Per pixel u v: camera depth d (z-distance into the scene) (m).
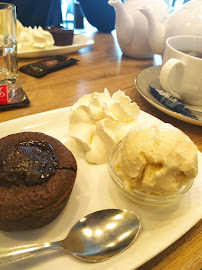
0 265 0.14
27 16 0.59
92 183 0.20
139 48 0.43
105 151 0.22
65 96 0.31
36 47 0.41
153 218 0.17
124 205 0.18
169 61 0.27
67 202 0.18
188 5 0.34
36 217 0.15
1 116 0.26
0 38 0.32
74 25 0.67
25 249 0.14
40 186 0.16
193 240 0.16
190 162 0.16
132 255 0.14
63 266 0.14
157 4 0.40
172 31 0.34
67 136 0.24
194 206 0.18
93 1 0.55
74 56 0.44
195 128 0.28
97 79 0.36
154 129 0.17
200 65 0.26
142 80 0.33
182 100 0.30
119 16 0.41
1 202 0.15
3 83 0.31
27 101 0.29
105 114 0.22
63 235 0.16
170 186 0.16
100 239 0.15
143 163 0.16
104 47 0.50
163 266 0.15
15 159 0.16
